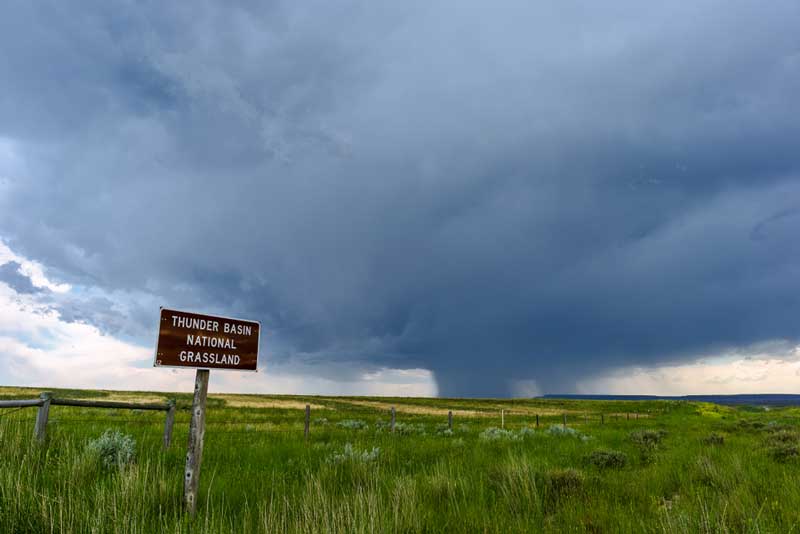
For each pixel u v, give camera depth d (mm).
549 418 48344
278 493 6316
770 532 4926
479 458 10719
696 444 14898
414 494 6145
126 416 22875
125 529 4336
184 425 19078
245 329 6496
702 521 4934
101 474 6883
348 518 4652
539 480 7414
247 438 14844
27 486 5184
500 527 5180
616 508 5852
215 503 6066
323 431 18688
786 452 10836
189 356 5699
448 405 92438
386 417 41781
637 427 29047
